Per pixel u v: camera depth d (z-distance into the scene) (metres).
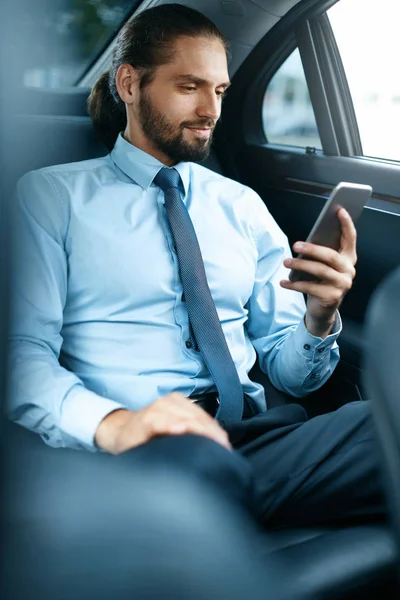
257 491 1.29
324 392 1.87
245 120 2.69
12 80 0.41
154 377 1.48
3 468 0.49
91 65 2.14
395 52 2.20
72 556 0.61
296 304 1.74
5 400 0.47
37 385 1.29
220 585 0.64
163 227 1.55
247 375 1.69
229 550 0.67
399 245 2.19
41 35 0.41
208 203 1.66
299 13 2.35
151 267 1.51
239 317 1.65
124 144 1.60
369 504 1.30
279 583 1.04
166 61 1.53
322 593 1.07
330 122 2.41
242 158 2.72
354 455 1.29
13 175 0.43
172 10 1.56
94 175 1.57
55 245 1.47
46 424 1.28
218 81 1.55
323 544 1.15
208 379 1.52
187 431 1.06
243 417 1.57
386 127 2.30
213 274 1.60
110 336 1.49
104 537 0.64
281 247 1.72
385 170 2.23
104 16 2.09
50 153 1.95
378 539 1.17
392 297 0.73
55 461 0.79
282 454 1.33
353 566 1.11
